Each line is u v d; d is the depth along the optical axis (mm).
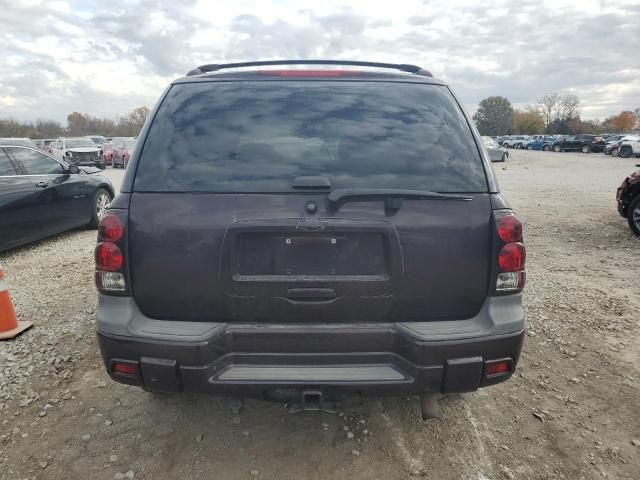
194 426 2896
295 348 2275
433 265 2271
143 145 2402
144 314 2352
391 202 2238
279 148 2359
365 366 2287
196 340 2219
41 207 7223
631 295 5070
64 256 6785
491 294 2326
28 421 2939
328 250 2266
